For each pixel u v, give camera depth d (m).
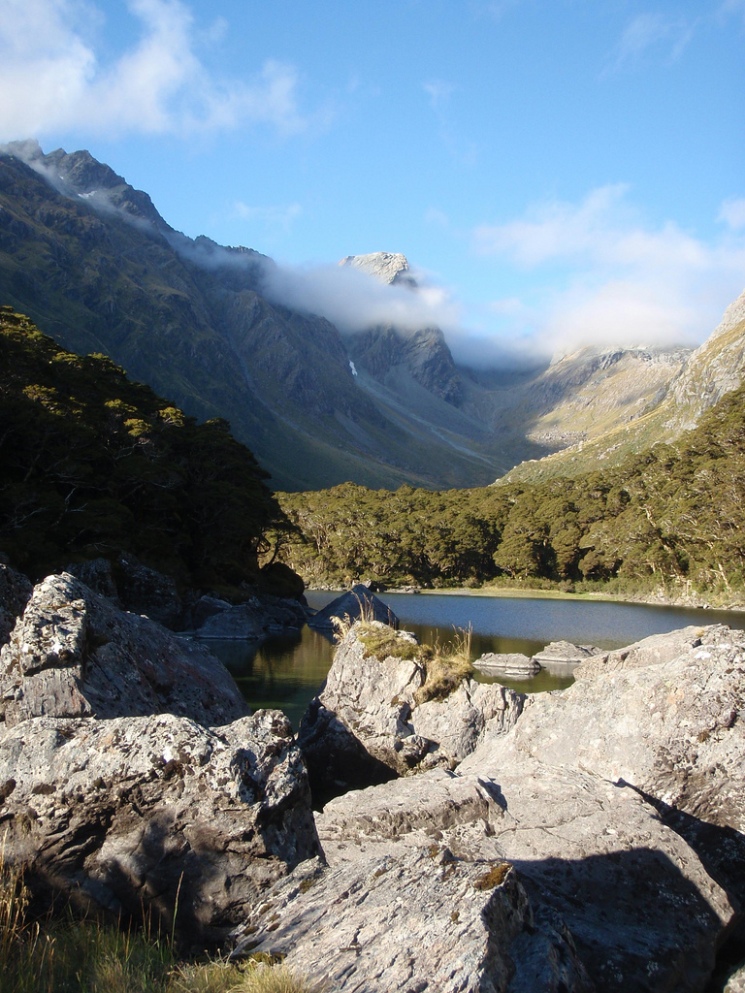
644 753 9.32
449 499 161.25
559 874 7.66
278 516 91.00
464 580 136.50
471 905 5.26
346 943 5.29
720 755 8.95
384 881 5.85
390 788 9.99
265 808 6.45
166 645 12.24
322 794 15.55
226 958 5.56
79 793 6.54
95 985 5.05
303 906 5.85
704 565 102.19
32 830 6.50
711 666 9.64
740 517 98.75
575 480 151.38
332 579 135.12
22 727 7.06
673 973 6.82
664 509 111.19
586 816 8.35
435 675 16.05
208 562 72.94
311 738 15.85
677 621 76.31
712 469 104.31
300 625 63.22
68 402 60.72
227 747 6.68
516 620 75.38
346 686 16.36
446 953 4.93
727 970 7.31
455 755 15.12
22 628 9.58
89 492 61.97
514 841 8.26
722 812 8.73
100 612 11.09
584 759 9.77
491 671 36.06
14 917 5.84
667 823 8.85
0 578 13.31
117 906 6.38
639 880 7.62
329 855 8.82
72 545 51.00
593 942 6.80
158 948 5.88
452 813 8.91
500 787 9.35
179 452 79.94
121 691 10.04
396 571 135.25
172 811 6.48
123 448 67.06
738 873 8.45
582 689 10.62
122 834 6.52
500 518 139.38
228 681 13.04
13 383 57.50
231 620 51.44
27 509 48.47
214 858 6.44
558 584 126.31
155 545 62.25
